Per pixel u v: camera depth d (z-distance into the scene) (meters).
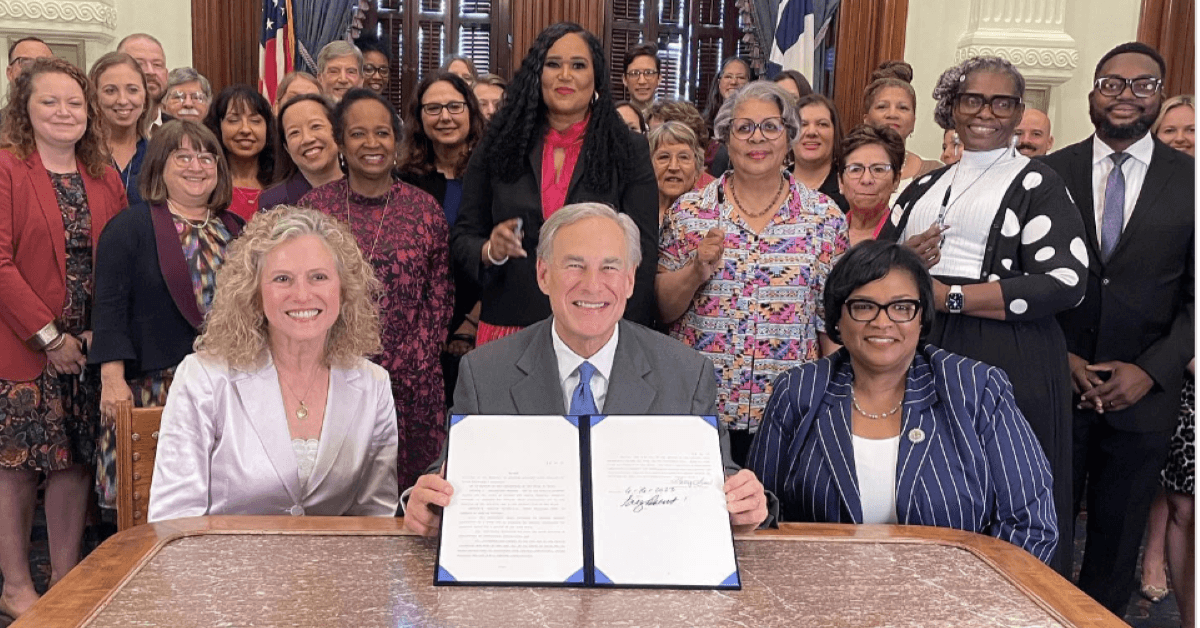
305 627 1.29
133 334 2.90
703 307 2.77
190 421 2.04
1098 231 2.81
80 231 3.02
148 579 1.44
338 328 2.18
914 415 2.04
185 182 2.92
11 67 4.60
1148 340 2.79
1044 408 2.55
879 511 2.06
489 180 2.93
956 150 4.18
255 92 3.98
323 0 5.91
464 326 3.43
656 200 2.87
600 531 1.49
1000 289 2.48
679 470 1.57
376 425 2.21
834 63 6.09
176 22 5.77
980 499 1.98
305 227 2.09
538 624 1.31
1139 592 3.42
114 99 3.63
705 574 1.45
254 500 2.08
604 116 2.84
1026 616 1.38
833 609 1.38
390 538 1.62
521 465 1.56
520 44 6.18
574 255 1.93
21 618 1.30
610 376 2.05
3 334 2.91
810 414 2.10
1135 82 2.73
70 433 3.05
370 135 2.97
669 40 6.51
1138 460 2.80
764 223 2.79
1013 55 5.79
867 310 2.01
